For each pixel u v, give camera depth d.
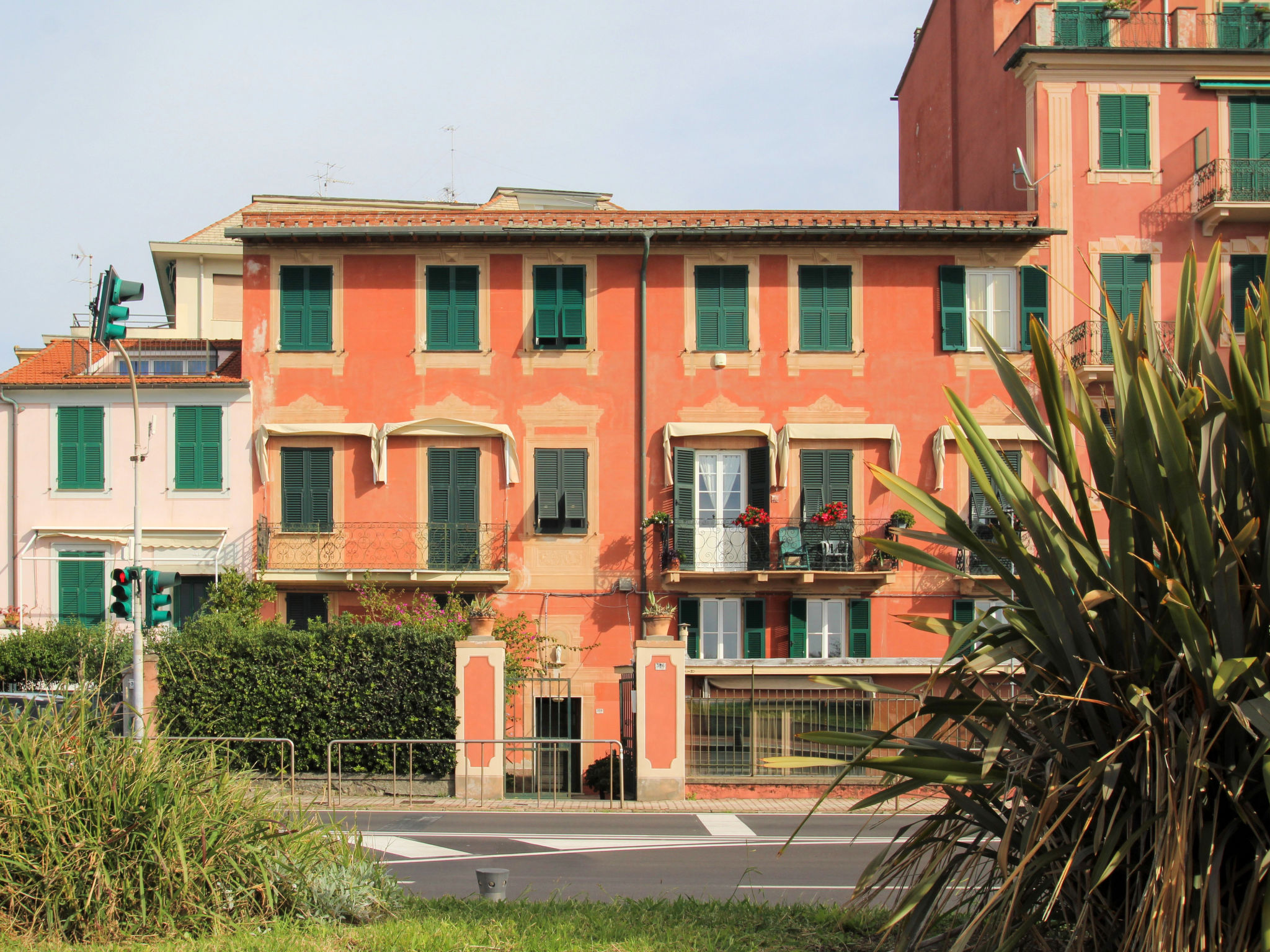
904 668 20.33
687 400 25.06
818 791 19.00
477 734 18.72
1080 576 6.36
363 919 8.34
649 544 24.78
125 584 16.91
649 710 18.56
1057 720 6.36
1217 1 27.20
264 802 8.81
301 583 24.03
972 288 25.45
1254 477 6.13
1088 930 5.97
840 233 24.83
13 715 8.60
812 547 24.72
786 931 7.98
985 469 6.68
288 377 24.89
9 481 24.67
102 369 27.03
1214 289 7.01
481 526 24.64
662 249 25.22
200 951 7.09
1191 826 5.49
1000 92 27.80
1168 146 25.69
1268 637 5.90
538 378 25.00
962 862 6.67
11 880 7.51
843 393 25.12
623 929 8.04
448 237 24.83
